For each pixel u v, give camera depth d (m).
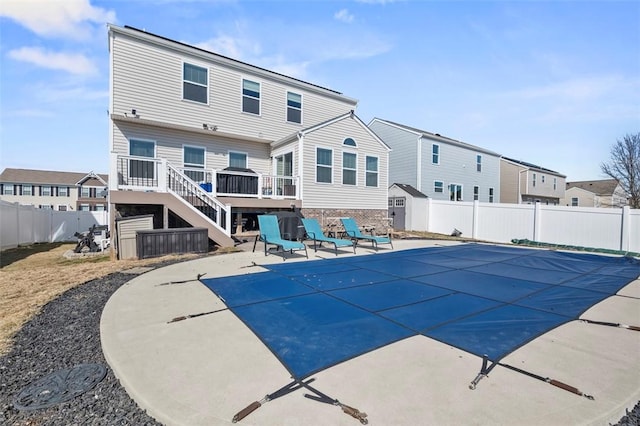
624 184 28.91
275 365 2.57
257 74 13.56
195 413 1.96
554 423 1.88
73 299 4.56
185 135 11.99
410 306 4.18
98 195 39.97
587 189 39.78
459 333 3.28
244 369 2.50
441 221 17.12
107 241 10.67
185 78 11.78
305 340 3.06
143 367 2.54
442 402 2.08
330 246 10.48
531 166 30.31
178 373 2.44
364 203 14.36
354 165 13.97
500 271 6.66
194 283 5.30
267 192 13.54
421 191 20.17
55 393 2.28
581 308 4.18
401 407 2.02
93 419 2.01
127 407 2.13
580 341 3.11
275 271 6.28
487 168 25.00
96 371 2.61
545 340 3.13
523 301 4.47
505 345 2.99
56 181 37.75
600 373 2.48
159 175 8.88
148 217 8.28
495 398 2.12
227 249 9.09
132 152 10.95
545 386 2.28
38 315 3.93
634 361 2.70
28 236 12.70
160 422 1.96
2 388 2.36
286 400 2.09
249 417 1.91
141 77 10.86
